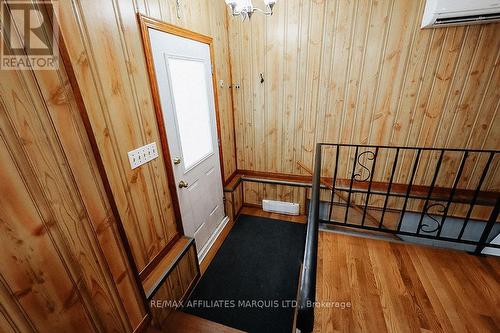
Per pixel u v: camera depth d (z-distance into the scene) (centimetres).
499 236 234
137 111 141
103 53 116
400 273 171
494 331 133
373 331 136
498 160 215
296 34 236
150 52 146
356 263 181
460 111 212
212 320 178
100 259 116
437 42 200
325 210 296
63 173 96
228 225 290
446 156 230
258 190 311
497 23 182
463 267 173
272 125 282
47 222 91
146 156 150
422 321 139
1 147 75
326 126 261
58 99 93
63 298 99
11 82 78
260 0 235
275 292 200
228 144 286
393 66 218
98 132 115
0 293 78
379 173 259
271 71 258
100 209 114
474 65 197
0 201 76
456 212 242
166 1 159
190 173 206
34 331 89
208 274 219
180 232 195
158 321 159
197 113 210
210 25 219
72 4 99
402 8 200
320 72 242
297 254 241
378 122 241
